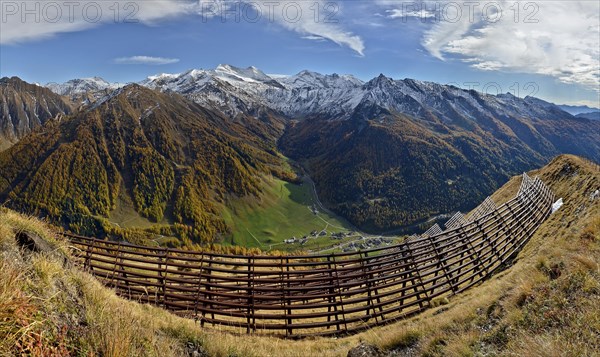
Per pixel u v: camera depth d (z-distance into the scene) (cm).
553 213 3000
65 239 1019
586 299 787
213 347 794
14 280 486
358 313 1717
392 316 1591
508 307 977
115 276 1548
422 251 1969
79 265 953
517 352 689
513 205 2920
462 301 1465
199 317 1392
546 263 1165
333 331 1448
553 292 902
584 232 1341
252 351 867
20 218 948
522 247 2416
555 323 767
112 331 573
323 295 1561
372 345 1025
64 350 482
